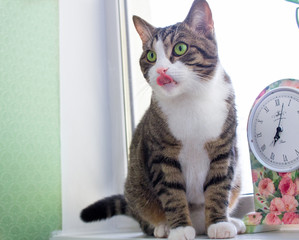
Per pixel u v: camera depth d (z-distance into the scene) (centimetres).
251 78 124
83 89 160
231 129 101
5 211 136
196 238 92
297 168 93
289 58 118
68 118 154
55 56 155
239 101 122
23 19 149
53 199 146
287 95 97
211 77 100
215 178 100
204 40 100
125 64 161
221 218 96
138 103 156
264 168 100
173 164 101
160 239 97
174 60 98
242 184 118
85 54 163
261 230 100
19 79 145
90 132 158
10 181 138
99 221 145
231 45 130
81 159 154
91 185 155
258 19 126
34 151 144
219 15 132
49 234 143
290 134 95
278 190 97
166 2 148
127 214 132
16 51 146
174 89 97
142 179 113
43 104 149
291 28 118
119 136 159
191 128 99
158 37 103
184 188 102
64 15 160
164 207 99
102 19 170
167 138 100
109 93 165
